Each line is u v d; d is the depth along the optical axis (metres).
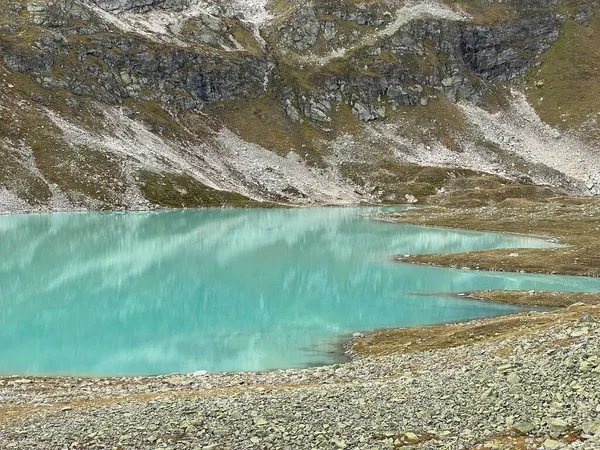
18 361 45.53
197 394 32.03
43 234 121.31
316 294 70.88
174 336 52.84
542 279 78.88
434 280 79.06
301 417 23.77
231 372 41.66
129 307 64.25
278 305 65.25
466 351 37.06
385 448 20.23
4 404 32.09
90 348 49.16
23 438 23.81
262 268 88.69
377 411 23.78
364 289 73.81
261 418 23.83
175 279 79.88
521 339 35.53
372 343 49.19
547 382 23.38
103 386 37.53
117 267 88.00
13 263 89.75
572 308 47.41
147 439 22.48
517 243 113.25
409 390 26.52
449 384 26.44
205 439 22.19
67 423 25.47
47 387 37.19
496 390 23.94
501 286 74.69
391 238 123.56
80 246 107.12
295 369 41.00
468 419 21.62
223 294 71.00
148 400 30.69
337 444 20.75
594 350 25.11
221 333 53.91
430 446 19.81
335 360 45.28
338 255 100.31
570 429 18.94
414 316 59.47
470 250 104.62
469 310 61.84
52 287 74.25
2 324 57.12
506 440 19.30
